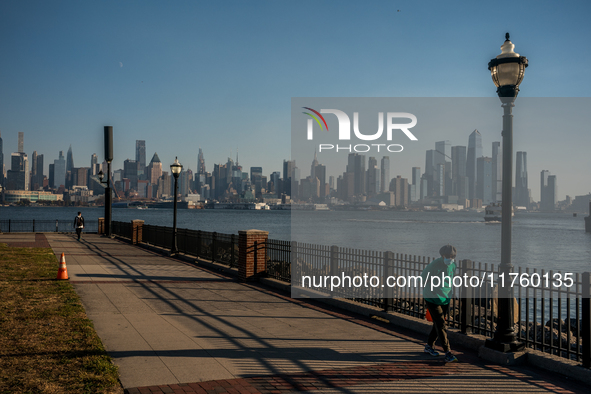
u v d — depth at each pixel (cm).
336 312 1036
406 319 902
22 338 735
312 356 710
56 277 1359
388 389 581
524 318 1653
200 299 1144
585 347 625
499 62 755
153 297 1144
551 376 647
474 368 676
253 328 874
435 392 574
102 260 1884
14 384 547
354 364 678
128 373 606
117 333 802
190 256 2055
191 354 696
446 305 729
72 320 856
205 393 545
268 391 560
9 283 1232
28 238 3086
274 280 1368
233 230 9556
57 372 592
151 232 2642
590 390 594
